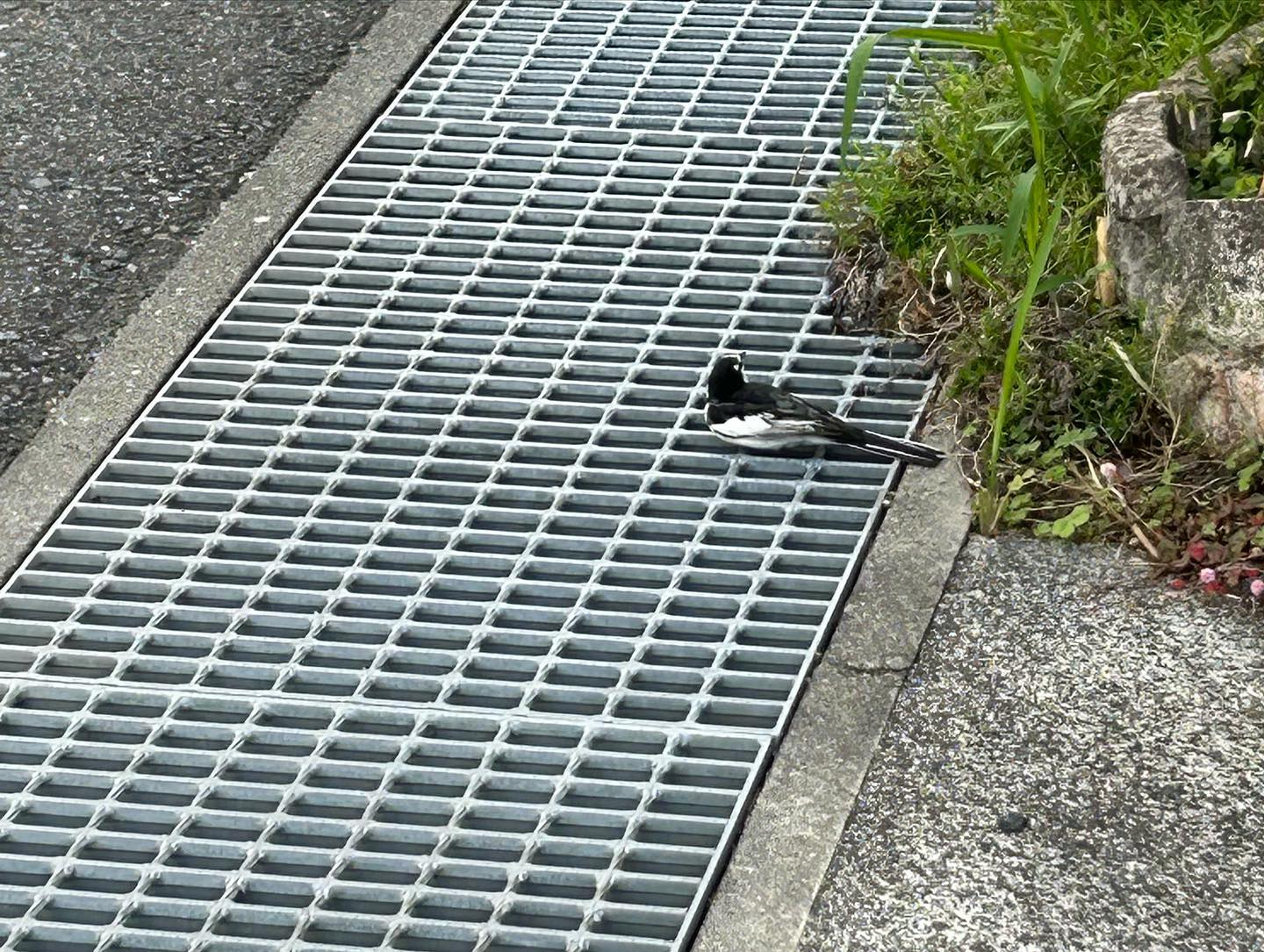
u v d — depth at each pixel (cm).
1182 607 370
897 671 362
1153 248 415
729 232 506
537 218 517
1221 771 332
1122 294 434
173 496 430
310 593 396
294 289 496
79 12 650
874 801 333
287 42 625
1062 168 488
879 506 409
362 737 358
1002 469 410
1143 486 401
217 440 449
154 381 468
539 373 461
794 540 404
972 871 317
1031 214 445
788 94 561
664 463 430
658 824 336
